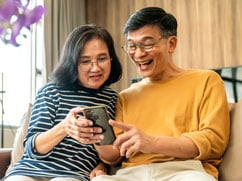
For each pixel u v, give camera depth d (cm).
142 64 140
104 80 145
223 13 306
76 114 120
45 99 141
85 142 116
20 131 170
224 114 129
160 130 131
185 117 130
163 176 118
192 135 121
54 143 127
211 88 132
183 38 330
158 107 136
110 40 148
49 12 351
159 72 142
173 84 138
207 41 315
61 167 133
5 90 330
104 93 149
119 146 120
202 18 319
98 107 116
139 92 145
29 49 350
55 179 125
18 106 342
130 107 143
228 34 302
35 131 136
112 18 385
